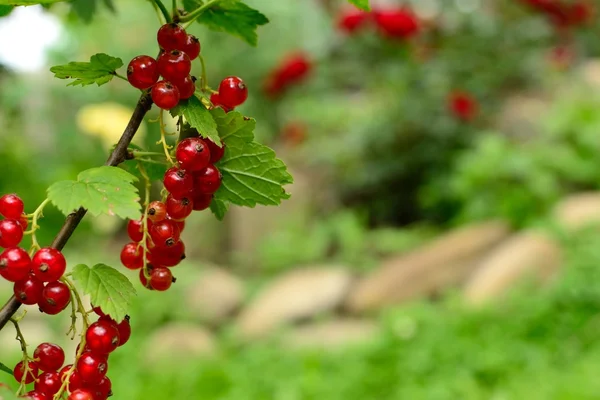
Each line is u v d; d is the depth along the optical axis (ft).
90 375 2.72
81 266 2.70
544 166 20.33
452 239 19.92
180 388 14.94
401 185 23.93
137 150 3.08
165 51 2.90
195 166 2.81
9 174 14.47
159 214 2.83
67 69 2.81
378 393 13.50
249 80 27.30
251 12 3.39
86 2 5.85
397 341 15.29
